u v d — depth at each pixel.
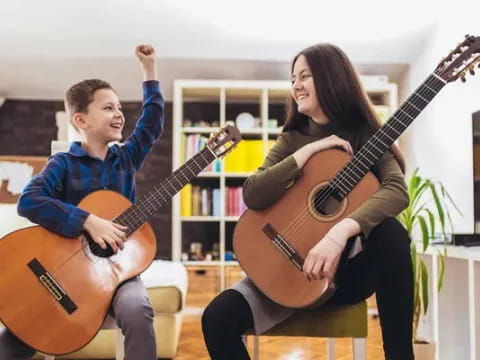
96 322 1.40
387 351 1.19
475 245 2.16
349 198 1.32
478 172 2.37
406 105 1.35
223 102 4.18
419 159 3.86
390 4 3.54
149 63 1.91
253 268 1.33
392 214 1.24
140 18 3.68
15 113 4.79
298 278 1.29
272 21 3.74
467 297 2.38
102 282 1.44
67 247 1.46
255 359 1.70
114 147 1.78
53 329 1.39
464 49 1.39
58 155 1.66
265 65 4.26
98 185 1.66
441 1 3.42
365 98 1.43
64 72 4.31
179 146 4.12
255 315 1.30
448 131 3.29
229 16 3.68
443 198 3.36
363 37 3.90
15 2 3.46
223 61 4.20
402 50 4.04
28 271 1.42
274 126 4.28
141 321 1.35
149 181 4.82
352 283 1.36
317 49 1.46
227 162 4.20
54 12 3.58
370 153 1.33
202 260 4.17
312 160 1.38
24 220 2.92
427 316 2.56
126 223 1.53
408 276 1.19
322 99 1.42
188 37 3.91
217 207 4.19
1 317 1.38
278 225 1.34
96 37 3.87
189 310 3.97
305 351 2.62
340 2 3.54
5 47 3.96
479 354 1.82
